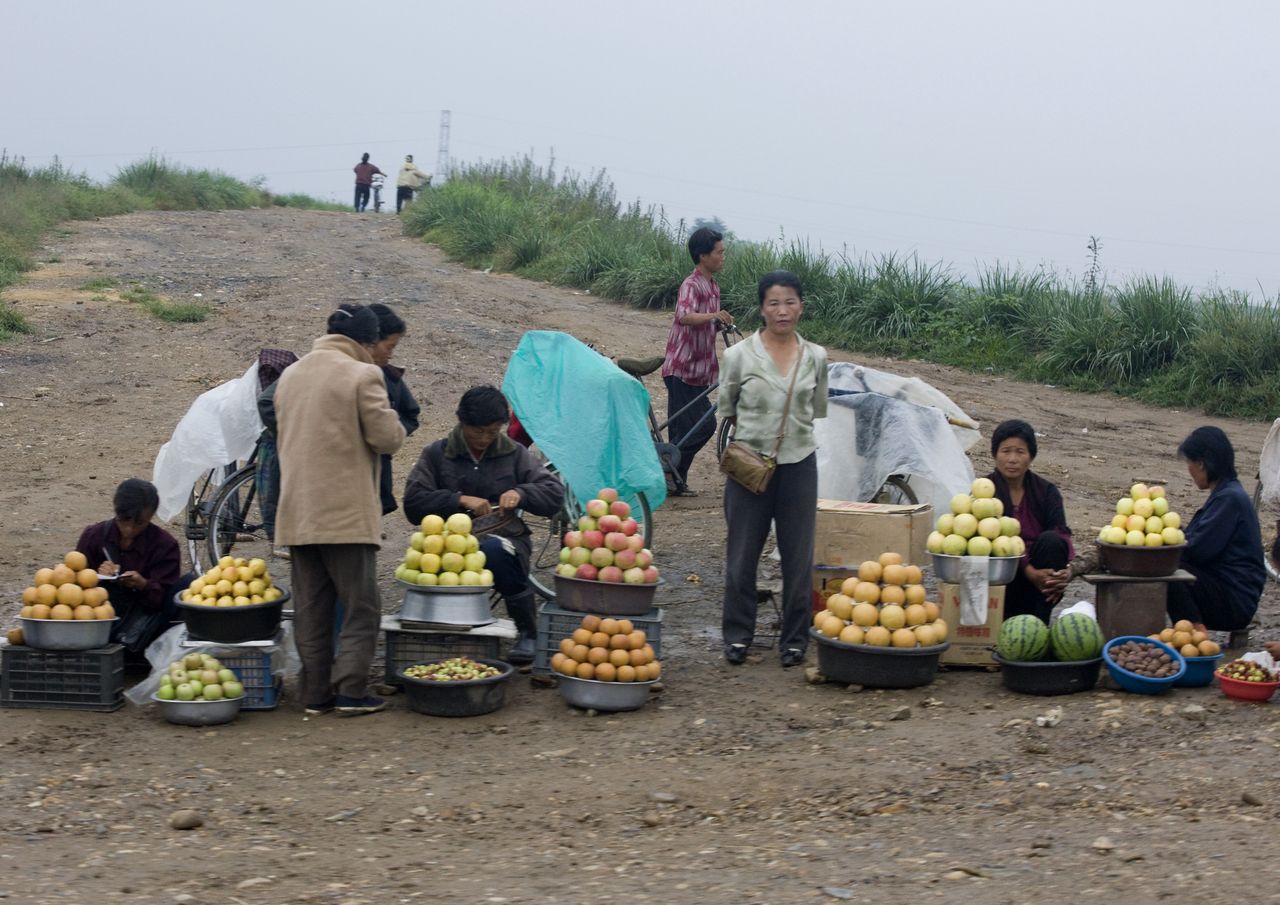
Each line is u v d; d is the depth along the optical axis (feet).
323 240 94.63
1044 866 14.84
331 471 20.76
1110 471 44.39
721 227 86.69
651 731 20.74
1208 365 58.85
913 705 21.62
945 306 70.33
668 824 16.98
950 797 17.51
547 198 103.09
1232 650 24.84
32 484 38.63
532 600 24.66
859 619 22.43
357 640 21.38
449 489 24.26
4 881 14.78
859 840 16.07
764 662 24.48
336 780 18.69
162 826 16.88
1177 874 14.33
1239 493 23.68
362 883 14.90
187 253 81.97
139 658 23.54
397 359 56.75
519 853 15.94
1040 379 63.05
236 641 21.80
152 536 23.45
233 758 19.60
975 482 23.76
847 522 24.75
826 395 24.04
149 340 58.23
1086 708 21.11
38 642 21.43
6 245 75.10
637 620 22.66
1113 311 64.44
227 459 25.94
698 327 36.01
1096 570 23.34
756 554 24.08
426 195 106.11
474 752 19.90
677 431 36.81
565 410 25.20
